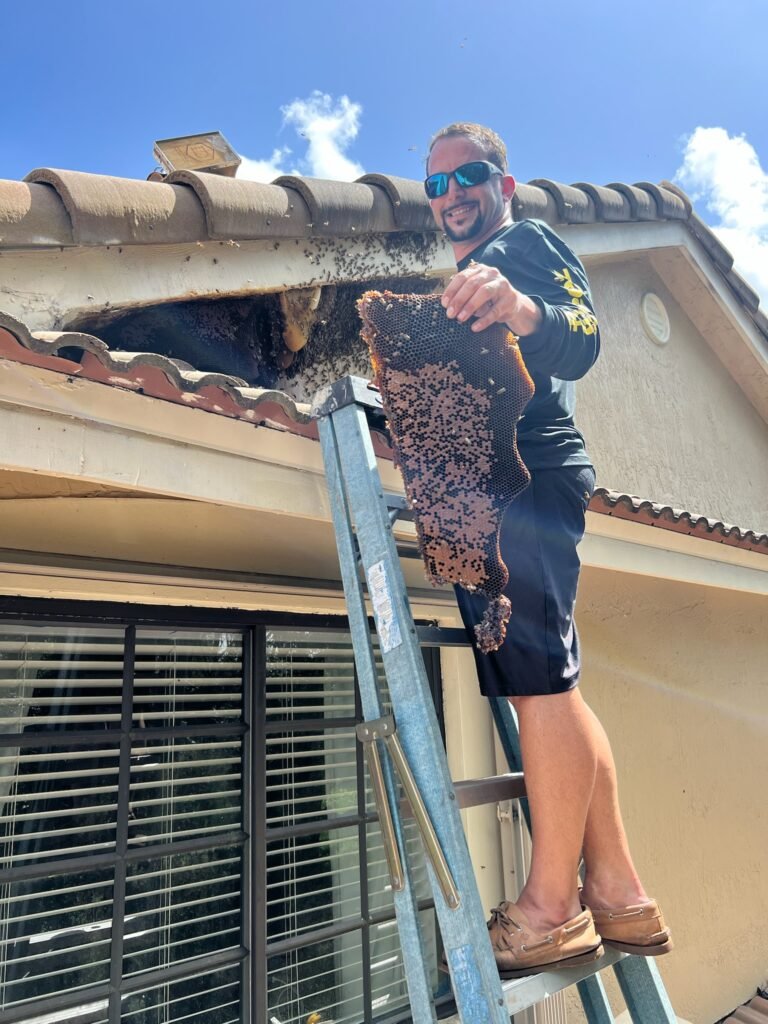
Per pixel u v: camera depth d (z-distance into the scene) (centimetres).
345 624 319
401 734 139
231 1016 262
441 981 310
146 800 261
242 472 184
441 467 138
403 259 304
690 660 461
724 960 423
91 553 245
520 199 388
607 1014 171
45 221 195
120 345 236
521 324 135
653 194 532
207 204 229
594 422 520
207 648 285
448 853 129
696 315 640
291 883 288
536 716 150
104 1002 239
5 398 146
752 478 672
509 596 150
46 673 249
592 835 162
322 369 303
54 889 239
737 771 470
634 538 322
